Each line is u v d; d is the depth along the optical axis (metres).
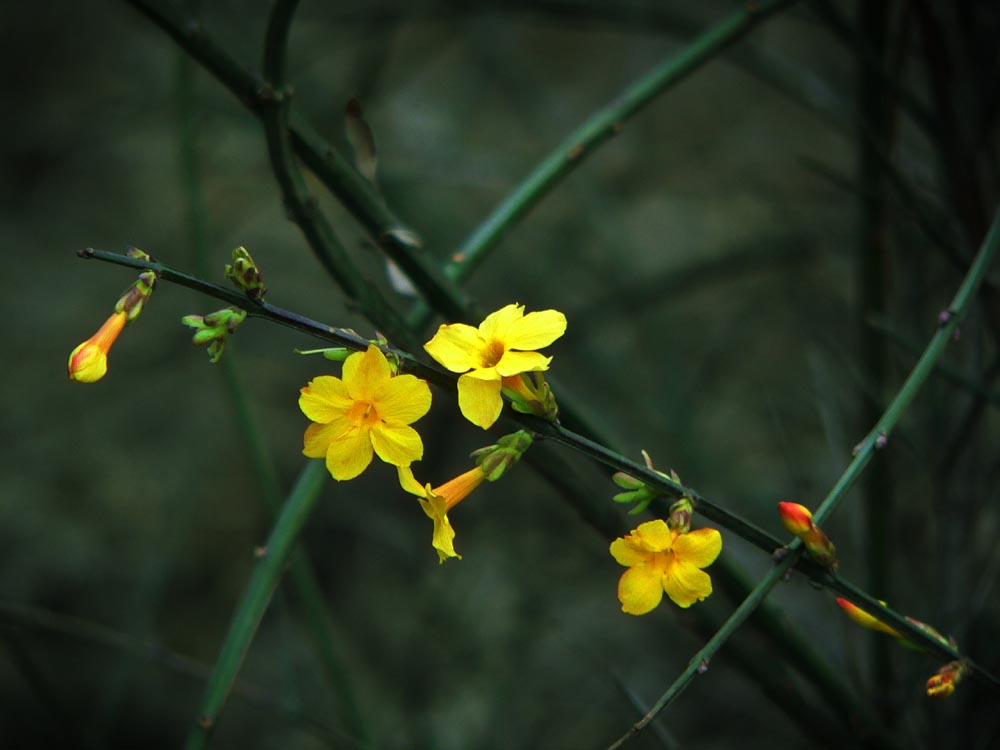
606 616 0.96
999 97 0.56
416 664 0.93
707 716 0.83
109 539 1.17
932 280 0.62
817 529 0.45
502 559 1.00
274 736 1.00
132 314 0.44
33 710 0.99
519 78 1.08
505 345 0.44
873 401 0.58
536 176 0.54
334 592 1.10
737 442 1.00
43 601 1.11
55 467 1.23
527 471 1.09
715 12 0.96
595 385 1.01
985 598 0.56
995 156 0.57
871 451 0.47
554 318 0.45
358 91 0.82
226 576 1.17
